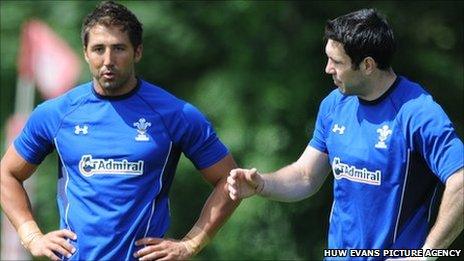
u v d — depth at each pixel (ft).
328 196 161.17
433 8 162.40
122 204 59.31
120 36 58.49
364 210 57.82
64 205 60.54
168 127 60.03
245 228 156.87
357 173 57.93
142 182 59.57
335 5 161.48
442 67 160.66
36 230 62.18
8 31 169.89
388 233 57.31
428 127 55.62
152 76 165.89
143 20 157.79
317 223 161.68
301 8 161.89
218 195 61.57
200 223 61.62
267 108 157.28
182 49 161.48
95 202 59.47
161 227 60.23
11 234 127.54
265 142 155.22
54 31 162.09
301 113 158.71
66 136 60.23
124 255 59.41
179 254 60.23
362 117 57.98
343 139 58.65
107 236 59.26
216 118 157.28
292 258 160.25
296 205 159.84
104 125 59.82
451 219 54.85
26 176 63.00
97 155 59.57
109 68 58.44
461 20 163.73
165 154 59.98
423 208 57.41
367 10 57.36
